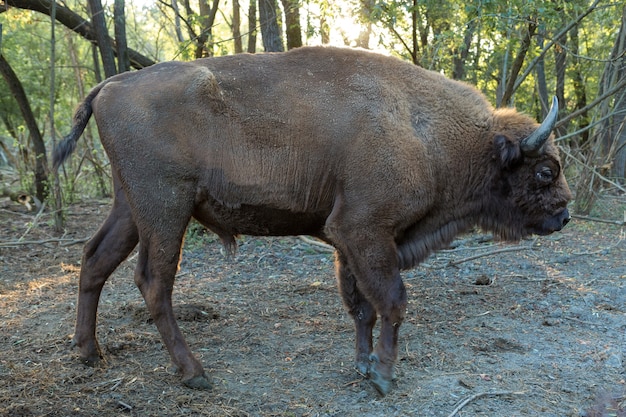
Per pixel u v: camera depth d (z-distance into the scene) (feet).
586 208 31.94
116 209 14.49
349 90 13.50
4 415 12.02
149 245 13.50
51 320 17.70
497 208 14.92
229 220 13.96
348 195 13.25
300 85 13.55
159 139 13.08
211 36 31.48
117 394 13.07
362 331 14.30
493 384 13.71
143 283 13.69
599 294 19.93
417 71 14.44
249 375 14.19
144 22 49.08
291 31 31.60
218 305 19.04
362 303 14.28
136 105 13.19
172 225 13.37
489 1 24.66
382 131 13.19
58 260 25.21
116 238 14.39
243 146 13.30
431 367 14.61
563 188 14.75
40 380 13.60
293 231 14.33
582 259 24.56
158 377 13.93
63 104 52.26
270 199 13.50
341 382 13.85
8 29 45.47
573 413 12.53
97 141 53.57
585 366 14.73
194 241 27.04
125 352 15.35
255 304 19.25
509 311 18.51
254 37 35.40
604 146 40.27
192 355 13.61
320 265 24.02
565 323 17.53
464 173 14.29
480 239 27.20
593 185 32.81
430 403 12.82
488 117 14.57
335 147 13.26
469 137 14.24
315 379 14.02
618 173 41.04
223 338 16.39
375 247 13.24
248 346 15.89
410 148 13.38
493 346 15.89
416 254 14.61
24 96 33.94
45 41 50.83
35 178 34.99
